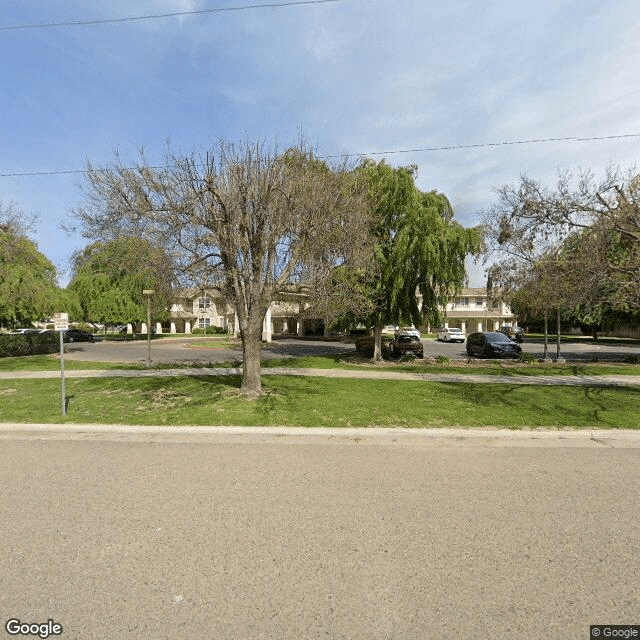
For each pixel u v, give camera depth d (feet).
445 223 61.31
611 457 20.75
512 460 20.16
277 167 32.68
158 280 33.42
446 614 8.96
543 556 11.29
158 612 8.95
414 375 49.96
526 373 52.16
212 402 32.27
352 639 8.21
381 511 14.07
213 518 13.46
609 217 32.09
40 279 73.92
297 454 20.94
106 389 38.70
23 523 13.07
